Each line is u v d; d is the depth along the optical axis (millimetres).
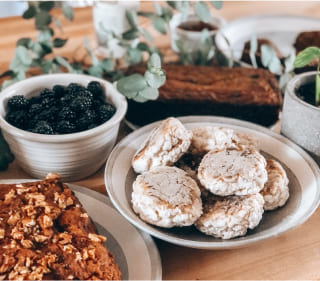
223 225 810
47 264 708
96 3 1415
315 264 852
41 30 1291
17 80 1191
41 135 907
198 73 1241
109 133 986
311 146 998
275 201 883
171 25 1496
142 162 915
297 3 1900
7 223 774
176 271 824
